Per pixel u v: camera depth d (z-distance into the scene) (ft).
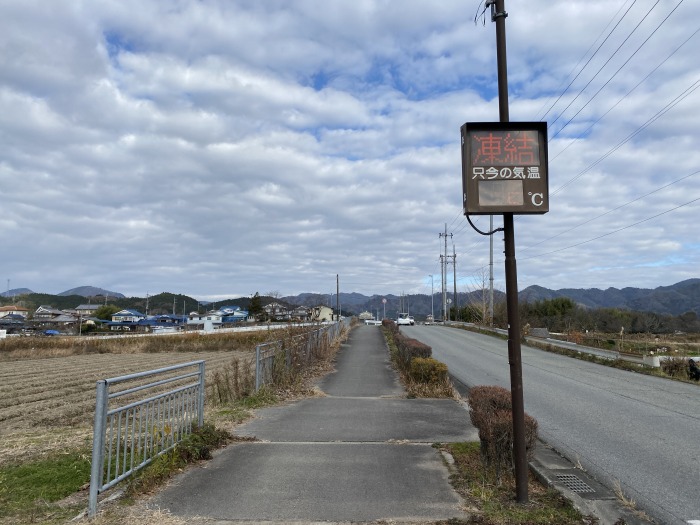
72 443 25.89
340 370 58.08
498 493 16.93
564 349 87.76
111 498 16.51
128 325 339.77
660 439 28.04
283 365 43.62
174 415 21.47
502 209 15.80
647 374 61.72
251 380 39.73
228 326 254.47
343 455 21.77
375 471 19.53
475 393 22.06
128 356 124.26
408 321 208.74
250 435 25.61
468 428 27.58
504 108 16.65
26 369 95.96
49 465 21.44
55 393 65.31
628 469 22.41
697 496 18.99
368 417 30.55
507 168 15.93
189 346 140.26
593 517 15.15
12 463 22.03
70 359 117.29
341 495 16.89
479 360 72.08
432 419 30.07
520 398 16.06
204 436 22.76
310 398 38.24
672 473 21.86
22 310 406.00
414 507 15.84
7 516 15.43
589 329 166.91
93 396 61.77
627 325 179.52
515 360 16.07
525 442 17.12
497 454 17.89
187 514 15.26
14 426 43.14
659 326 180.75
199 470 19.61
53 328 286.46
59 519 15.06
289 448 22.95
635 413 35.70
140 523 14.57
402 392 41.98
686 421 32.99
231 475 18.97
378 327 191.52
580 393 44.80
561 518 14.93
